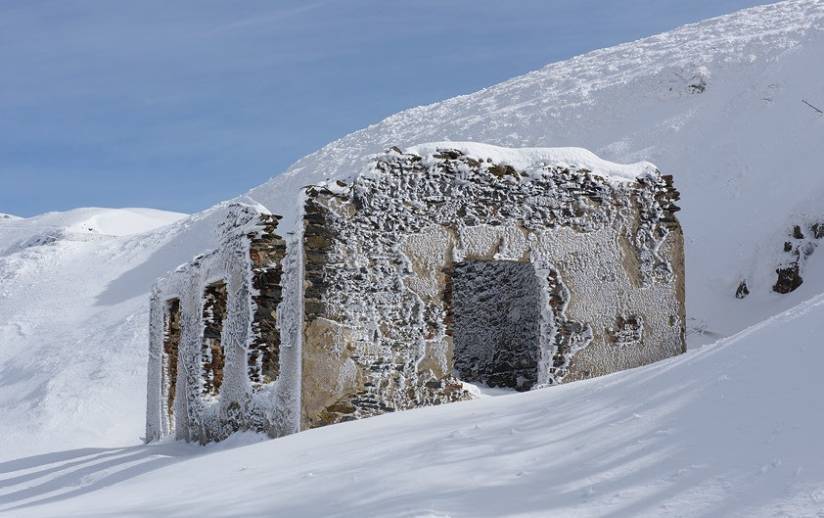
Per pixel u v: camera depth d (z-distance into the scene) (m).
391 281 10.27
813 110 23.05
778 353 4.78
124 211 56.72
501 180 11.12
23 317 34.25
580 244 11.55
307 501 5.13
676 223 12.27
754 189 20.81
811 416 4.05
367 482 5.25
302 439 8.13
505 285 13.05
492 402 8.19
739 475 3.86
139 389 22.94
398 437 6.81
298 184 38.12
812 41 28.09
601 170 11.85
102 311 32.94
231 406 11.59
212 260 12.88
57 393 23.47
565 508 4.07
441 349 10.41
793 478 3.66
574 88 34.72
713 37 35.69
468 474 4.95
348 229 10.16
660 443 4.51
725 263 18.48
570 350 11.32
